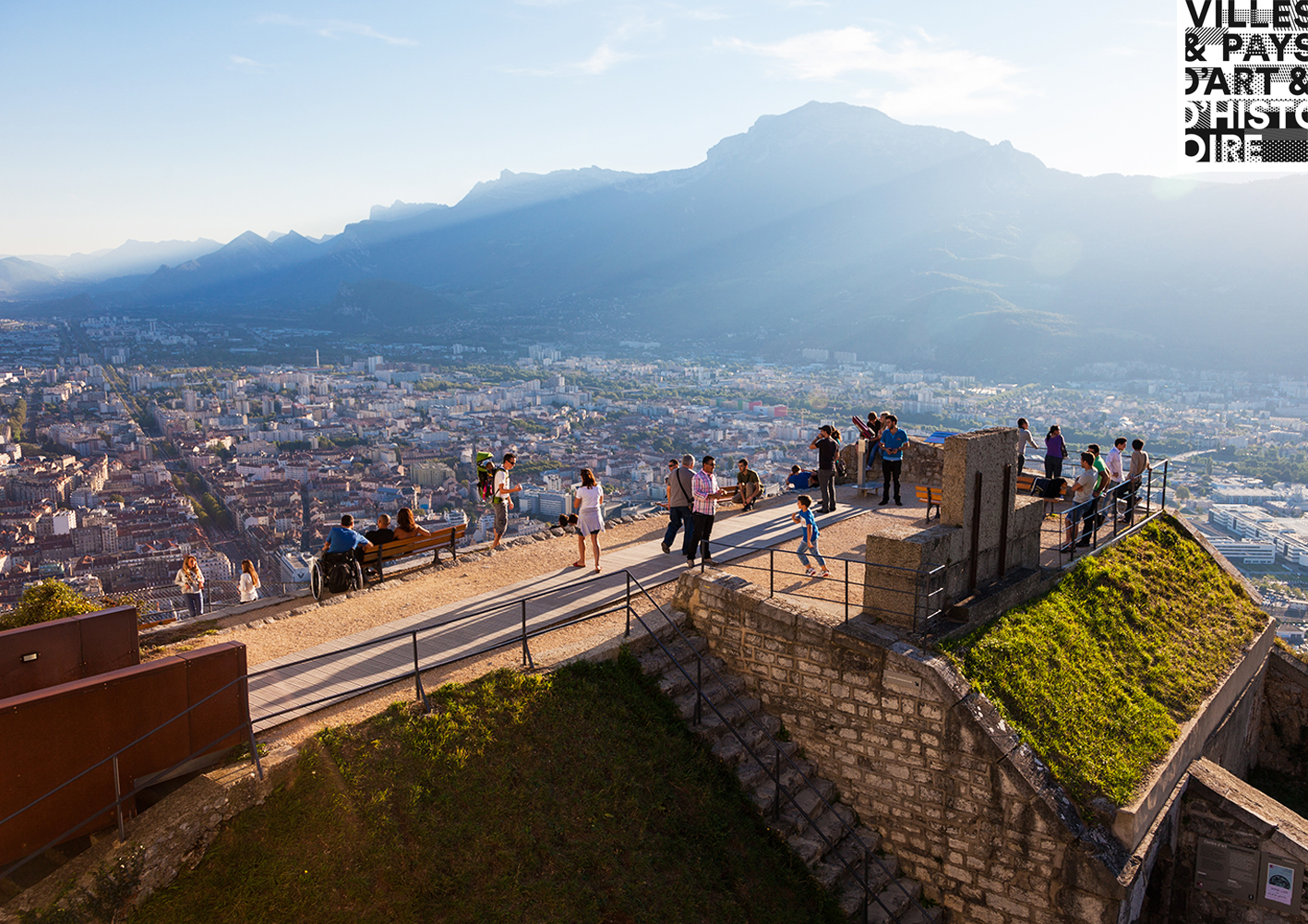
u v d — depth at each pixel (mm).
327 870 7098
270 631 11953
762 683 10938
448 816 7855
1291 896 9898
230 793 7301
